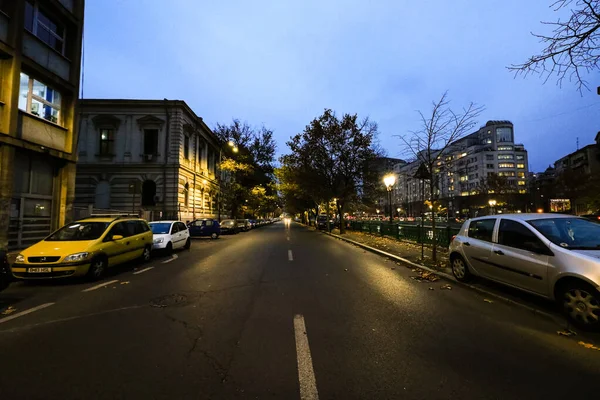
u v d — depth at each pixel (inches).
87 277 305.7
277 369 135.2
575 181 1728.6
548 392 118.6
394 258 454.9
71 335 172.1
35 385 122.3
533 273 205.8
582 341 164.4
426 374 131.3
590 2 217.8
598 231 207.0
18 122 491.2
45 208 561.6
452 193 4446.4
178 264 416.2
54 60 567.5
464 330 180.4
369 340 165.8
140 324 188.7
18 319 198.2
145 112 1181.7
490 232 256.1
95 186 1152.8
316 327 184.5
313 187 1152.8
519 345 160.1
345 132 1033.5
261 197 1761.8
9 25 469.4
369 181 1067.3
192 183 1336.1
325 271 364.5
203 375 130.0
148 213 913.5
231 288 279.9
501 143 4062.5
